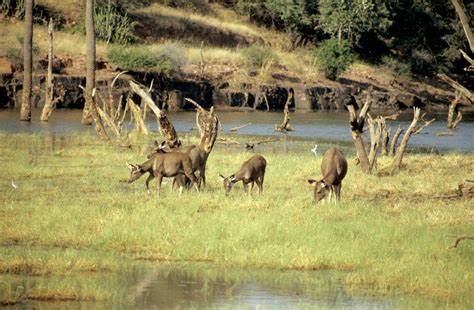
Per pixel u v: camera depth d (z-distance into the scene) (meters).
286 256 34.91
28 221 40.19
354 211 44.62
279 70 182.62
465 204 48.50
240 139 102.25
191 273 32.94
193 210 43.81
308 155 82.69
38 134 93.06
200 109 61.91
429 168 68.25
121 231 38.34
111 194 49.78
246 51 180.75
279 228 39.12
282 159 73.25
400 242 37.94
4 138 86.50
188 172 49.12
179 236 38.22
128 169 62.78
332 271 33.78
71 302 28.42
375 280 31.89
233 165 67.19
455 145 104.88
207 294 29.83
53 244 37.03
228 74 170.38
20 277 31.42
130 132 97.44
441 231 39.84
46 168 62.06
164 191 52.22
